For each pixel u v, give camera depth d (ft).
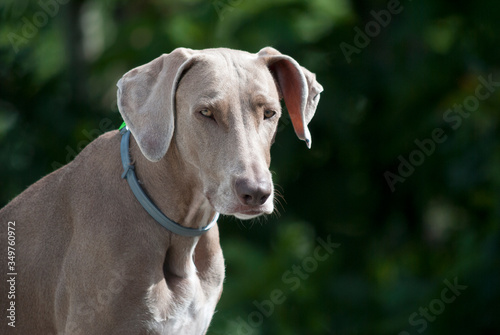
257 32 38.83
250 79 15.66
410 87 41.70
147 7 45.57
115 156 16.34
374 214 45.55
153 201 16.10
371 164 44.62
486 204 42.04
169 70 15.60
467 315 39.81
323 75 41.96
